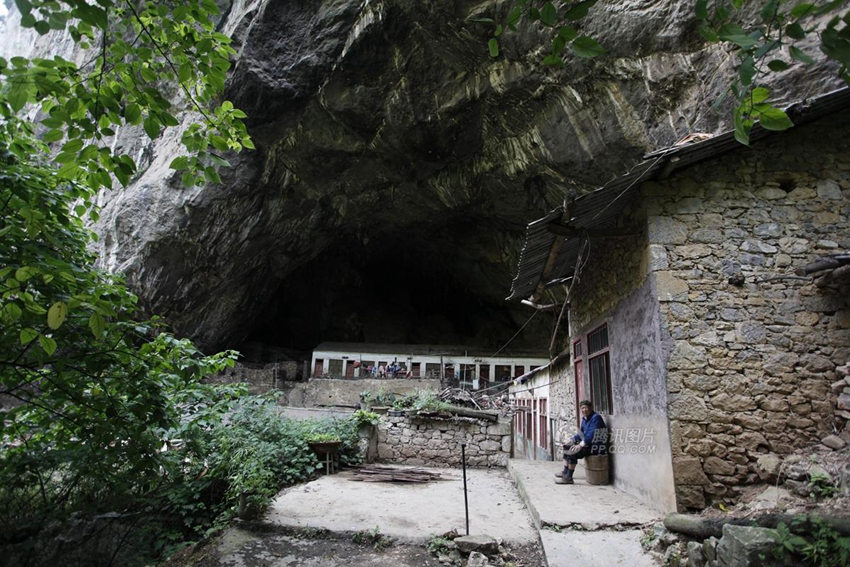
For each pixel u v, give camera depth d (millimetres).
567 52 8156
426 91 10875
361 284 24844
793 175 4559
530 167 10977
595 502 4602
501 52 9156
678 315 4250
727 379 4102
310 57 11234
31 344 3465
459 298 24938
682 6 6832
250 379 19438
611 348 5664
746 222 4457
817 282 4203
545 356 20391
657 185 4574
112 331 3895
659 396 4223
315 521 4445
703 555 3172
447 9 8969
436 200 14938
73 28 2734
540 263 6449
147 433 4445
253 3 11992
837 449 3713
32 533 4129
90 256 4188
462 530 4234
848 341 4105
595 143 8953
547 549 3551
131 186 16328
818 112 4559
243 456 5230
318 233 17672
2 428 4344
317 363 21188
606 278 5910
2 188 3492
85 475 4445
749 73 1701
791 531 2902
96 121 2756
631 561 3375
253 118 12539
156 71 3098
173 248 15461
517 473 6410
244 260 16641
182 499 4902
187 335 17641
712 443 3971
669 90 7445
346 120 12227
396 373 20344
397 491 5859
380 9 9742
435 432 8727
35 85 2529
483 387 19906
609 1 7438
